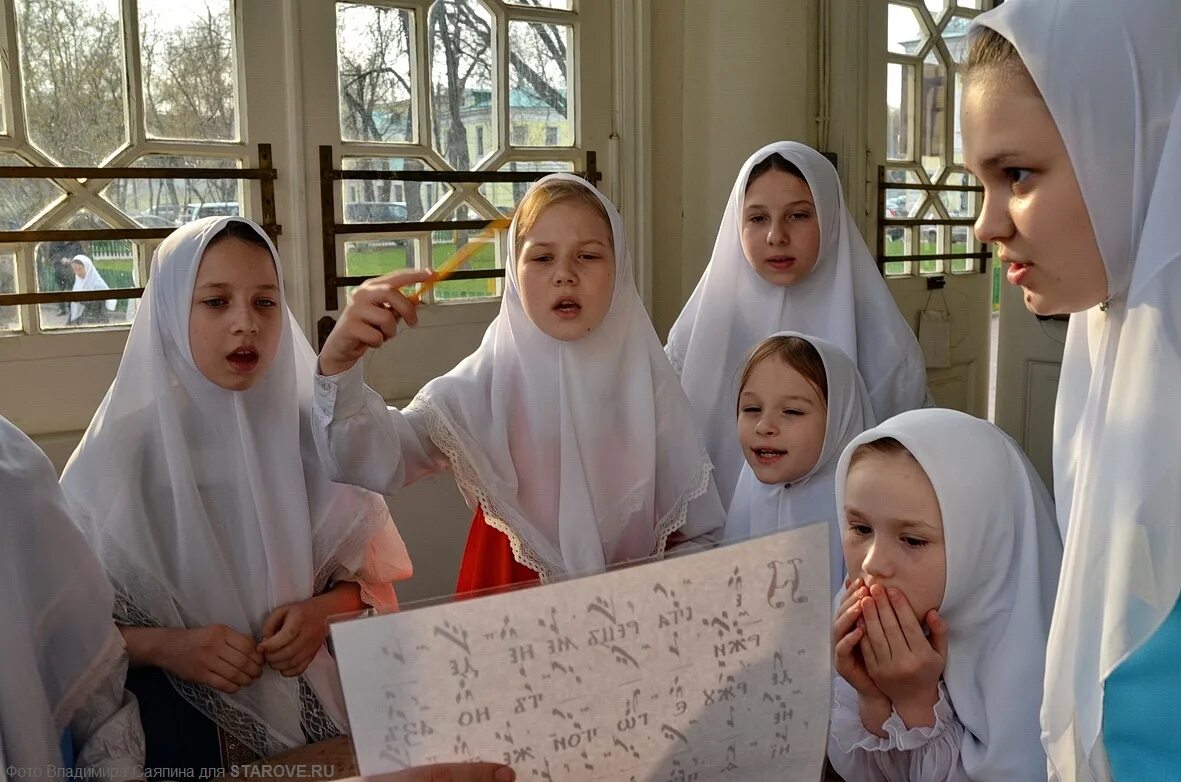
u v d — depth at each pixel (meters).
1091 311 0.83
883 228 2.68
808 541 0.69
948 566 0.94
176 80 1.80
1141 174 0.68
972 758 0.93
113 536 1.18
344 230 1.98
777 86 2.40
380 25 2.01
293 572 1.24
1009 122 0.70
